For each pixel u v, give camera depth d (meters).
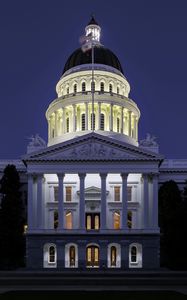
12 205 91.62
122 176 92.00
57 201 97.00
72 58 128.25
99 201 96.94
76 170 92.25
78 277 62.53
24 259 91.88
